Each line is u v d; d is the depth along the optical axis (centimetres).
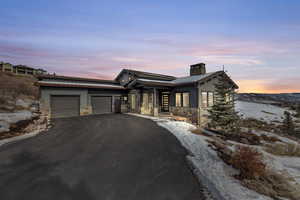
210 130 1255
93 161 495
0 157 521
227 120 1137
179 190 347
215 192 348
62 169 436
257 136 1224
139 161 500
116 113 1959
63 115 1576
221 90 1226
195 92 1550
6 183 359
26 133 876
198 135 922
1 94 1627
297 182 505
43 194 321
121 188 347
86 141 723
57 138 775
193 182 384
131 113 1953
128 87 1917
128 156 541
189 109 1569
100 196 318
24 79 2383
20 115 1195
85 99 1733
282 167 666
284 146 1007
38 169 435
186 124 1220
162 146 659
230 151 644
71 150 598
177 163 493
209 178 413
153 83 1548
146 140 745
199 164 498
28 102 1670
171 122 1271
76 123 1198
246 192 364
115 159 514
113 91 2016
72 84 1619
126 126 1084
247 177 438
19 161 491
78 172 419
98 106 1870
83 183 364
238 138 1117
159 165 474
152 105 1753
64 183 363
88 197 314
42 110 1440
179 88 1727
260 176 452
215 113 1215
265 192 373
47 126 1070
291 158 835
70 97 1630
